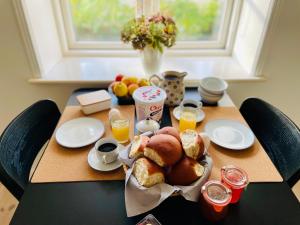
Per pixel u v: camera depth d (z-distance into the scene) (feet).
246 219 2.19
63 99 4.99
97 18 5.42
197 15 5.44
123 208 2.28
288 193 2.43
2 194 5.11
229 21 5.48
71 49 5.76
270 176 2.61
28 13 4.19
